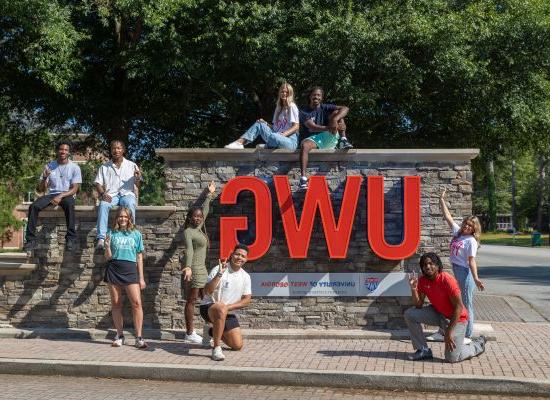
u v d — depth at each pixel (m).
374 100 16.03
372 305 10.06
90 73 18.41
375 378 7.30
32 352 8.75
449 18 15.49
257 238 9.99
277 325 10.11
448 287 7.86
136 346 9.15
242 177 10.07
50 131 21.53
